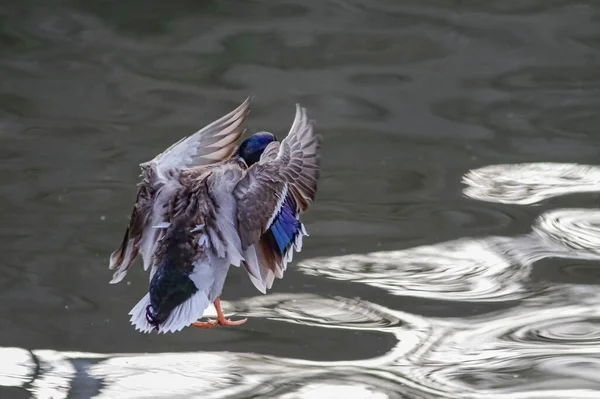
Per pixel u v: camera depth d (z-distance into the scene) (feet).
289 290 36.50
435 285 36.78
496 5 63.93
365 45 58.44
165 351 32.89
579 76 55.31
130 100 51.98
